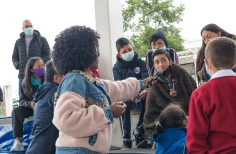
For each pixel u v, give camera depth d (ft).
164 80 10.10
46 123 11.82
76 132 6.04
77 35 6.63
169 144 7.64
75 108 6.01
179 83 11.83
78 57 6.59
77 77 6.41
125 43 14.37
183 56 31.50
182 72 11.98
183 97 11.62
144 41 35.94
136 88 8.02
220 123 6.28
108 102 6.75
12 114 14.47
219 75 6.62
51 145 11.69
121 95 7.59
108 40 17.13
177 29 37.73
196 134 6.38
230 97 6.35
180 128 7.81
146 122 11.59
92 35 6.81
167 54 12.07
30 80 14.80
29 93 14.69
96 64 6.94
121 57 14.57
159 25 37.60
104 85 7.14
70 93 6.15
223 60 6.69
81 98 6.19
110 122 6.36
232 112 6.27
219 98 6.35
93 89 6.49
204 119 6.41
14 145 14.08
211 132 6.43
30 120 15.08
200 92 6.61
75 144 6.14
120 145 14.87
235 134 6.19
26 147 14.43
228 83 6.48
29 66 14.78
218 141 6.30
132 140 13.32
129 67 14.44
